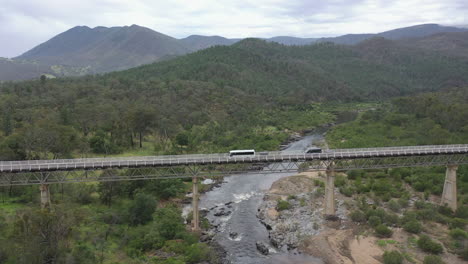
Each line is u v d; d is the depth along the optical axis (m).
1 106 153.00
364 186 103.81
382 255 68.62
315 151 86.25
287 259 70.75
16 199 83.44
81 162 74.00
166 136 157.88
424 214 83.69
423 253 68.94
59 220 58.72
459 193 99.38
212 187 116.00
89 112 151.62
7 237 59.22
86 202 87.62
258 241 78.12
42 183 71.75
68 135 115.38
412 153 86.75
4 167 69.88
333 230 81.31
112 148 131.38
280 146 168.12
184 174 78.81
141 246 69.62
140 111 141.25
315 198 101.25
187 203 100.88
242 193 110.69
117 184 91.44
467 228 77.75
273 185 116.19
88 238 68.19
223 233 82.62
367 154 84.88
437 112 175.12
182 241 73.56
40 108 158.00
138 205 80.88
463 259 66.56
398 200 94.06
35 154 105.69
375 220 80.62
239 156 81.19
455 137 142.25
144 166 76.31
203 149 149.00
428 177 109.75
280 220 89.00
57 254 55.62
